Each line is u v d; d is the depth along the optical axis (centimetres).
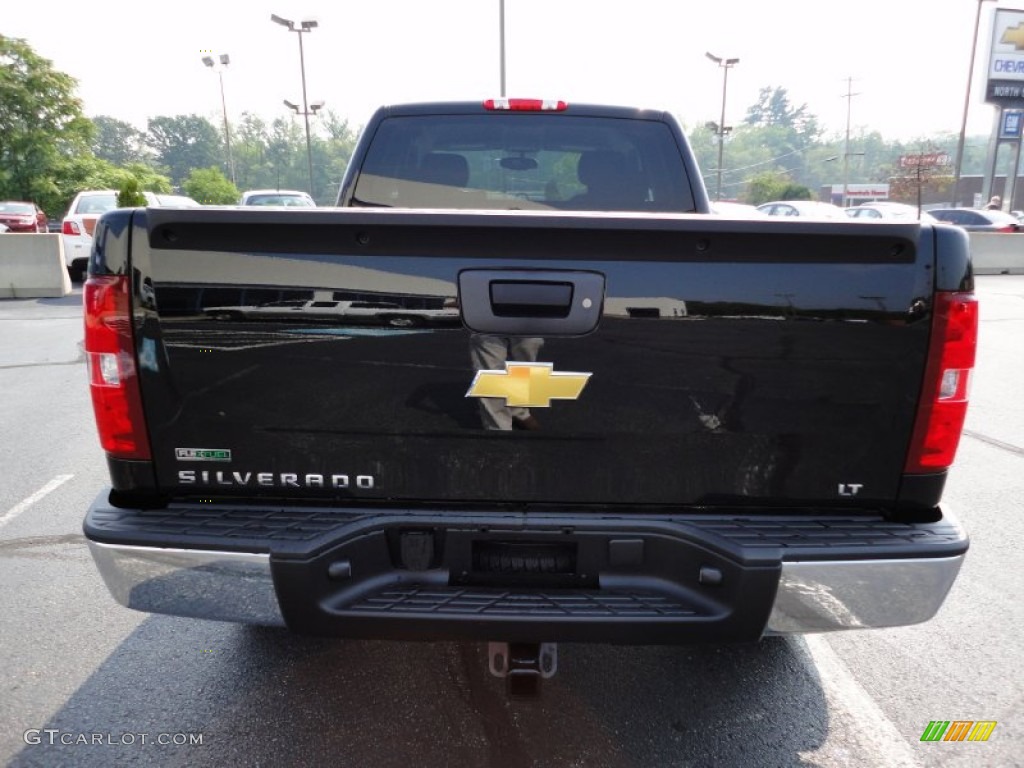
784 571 188
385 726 245
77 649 291
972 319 189
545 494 200
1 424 595
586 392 193
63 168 4253
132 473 202
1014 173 4503
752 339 190
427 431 197
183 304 191
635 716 252
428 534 198
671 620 188
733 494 199
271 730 244
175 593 195
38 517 418
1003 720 253
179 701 259
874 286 187
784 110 18038
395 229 186
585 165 351
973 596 337
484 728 245
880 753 236
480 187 353
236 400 196
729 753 234
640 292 189
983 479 484
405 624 189
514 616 187
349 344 193
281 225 186
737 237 184
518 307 190
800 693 266
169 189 5297
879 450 196
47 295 1376
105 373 196
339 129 12825
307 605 190
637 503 200
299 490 202
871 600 193
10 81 4125
